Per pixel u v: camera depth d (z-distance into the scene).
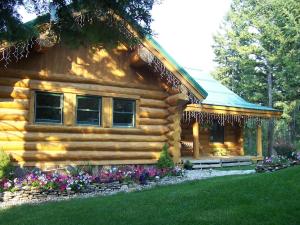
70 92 11.87
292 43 32.75
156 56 12.38
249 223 6.27
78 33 7.10
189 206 7.41
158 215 6.93
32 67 11.34
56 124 11.66
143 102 13.30
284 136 41.97
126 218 6.85
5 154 10.14
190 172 15.96
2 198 9.38
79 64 12.16
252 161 21.50
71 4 6.42
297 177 8.92
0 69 10.84
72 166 11.52
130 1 6.49
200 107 18.61
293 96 34.44
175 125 13.55
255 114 21.34
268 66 37.31
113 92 12.69
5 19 6.14
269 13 37.62
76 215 7.20
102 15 6.75
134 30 7.14
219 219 6.49
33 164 11.09
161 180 12.25
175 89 13.34
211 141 22.83
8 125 10.90
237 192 8.12
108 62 12.73
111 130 12.53
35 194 9.72
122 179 11.17
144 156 13.08
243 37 40.59
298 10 32.31
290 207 6.96
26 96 11.16
